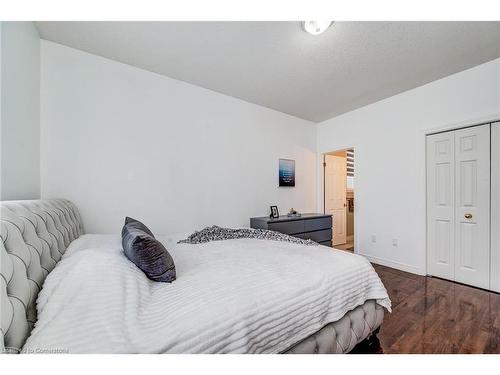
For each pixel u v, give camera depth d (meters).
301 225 3.27
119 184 2.31
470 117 2.45
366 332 1.40
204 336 0.79
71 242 1.50
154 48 2.10
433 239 2.78
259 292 1.04
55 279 0.92
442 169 2.70
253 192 3.40
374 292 1.48
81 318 0.76
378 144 3.34
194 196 2.81
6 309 0.70
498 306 2.01
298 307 1.07
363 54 2.20
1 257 0.73
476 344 1.50
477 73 2.40
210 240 2.18
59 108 2.02
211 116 2.97
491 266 2.33
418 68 2.45
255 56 2.23
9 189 1.48
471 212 2.47
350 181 5.43
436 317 1.84
